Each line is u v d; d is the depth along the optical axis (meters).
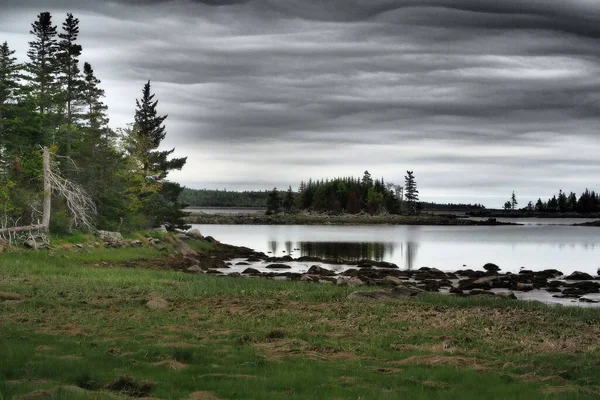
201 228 176.88
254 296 27.06
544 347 16.69
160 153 78.88
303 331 17.97
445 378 12.36
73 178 55.75
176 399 10.36
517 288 40.12
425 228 186.25
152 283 30.75
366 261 62.25
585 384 12.14
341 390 11.11
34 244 42.06
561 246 100.12
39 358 12.77
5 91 60.41
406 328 19.09
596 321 22.27
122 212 62.59
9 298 22.66
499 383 11.96
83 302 22.83
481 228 191.12
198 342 15.77
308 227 189.25
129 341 15.24
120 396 10.22
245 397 10.60
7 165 53.41
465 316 22.12
